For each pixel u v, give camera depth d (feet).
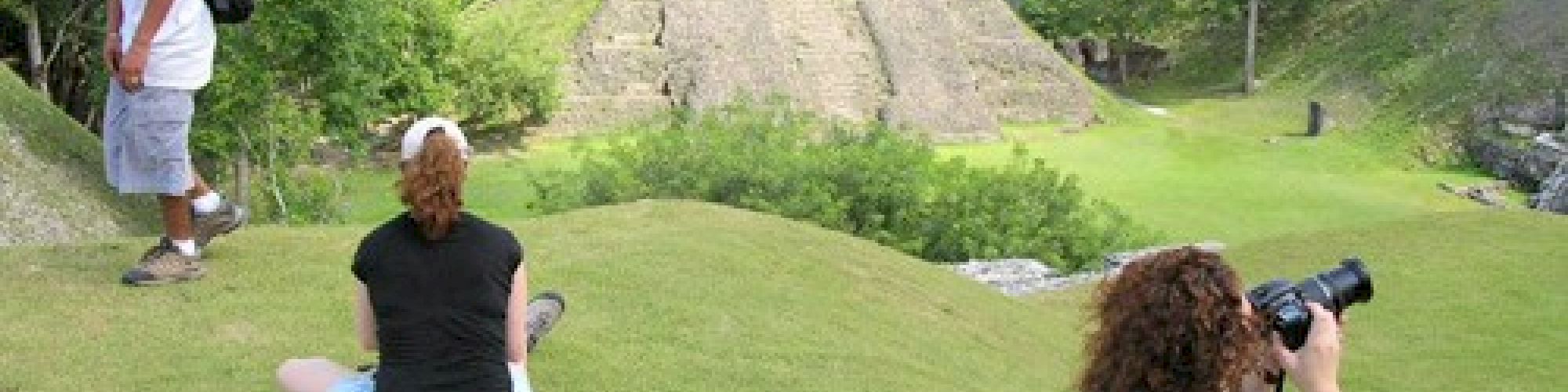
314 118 117.50
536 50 193.47
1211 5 279.69
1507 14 241.55
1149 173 194.18
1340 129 225.97
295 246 41.29
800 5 232.53
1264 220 172.24
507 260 21.68
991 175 134.51
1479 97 226.58
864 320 43.50
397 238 21.47
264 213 121.60
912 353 41.70
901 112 217.97
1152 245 134.00
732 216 51.93
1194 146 214.07
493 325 21.44
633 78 212.02
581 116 202.08
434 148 21.22
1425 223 82.48
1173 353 15.19
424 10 169.07
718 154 131.13
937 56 229.66
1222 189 186.39
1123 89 283.18
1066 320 55.52
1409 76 238.27
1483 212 84.07
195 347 32.78
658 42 218.18
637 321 38.06
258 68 110.32
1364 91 239.30
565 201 133.39
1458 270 71.82
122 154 34.65
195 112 117.08
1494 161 212.43
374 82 123.85
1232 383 15.07
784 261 46.83
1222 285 15.46
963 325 47.44
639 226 49.06
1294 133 227.81
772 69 217.56
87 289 35.94
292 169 137.90
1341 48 258.37
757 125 140.77
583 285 40.29
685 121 162.30
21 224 81.00
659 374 34.42
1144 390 15.30
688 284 41.68
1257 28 281.54
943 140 214.90
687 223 49.70
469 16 227.61
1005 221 130.62
